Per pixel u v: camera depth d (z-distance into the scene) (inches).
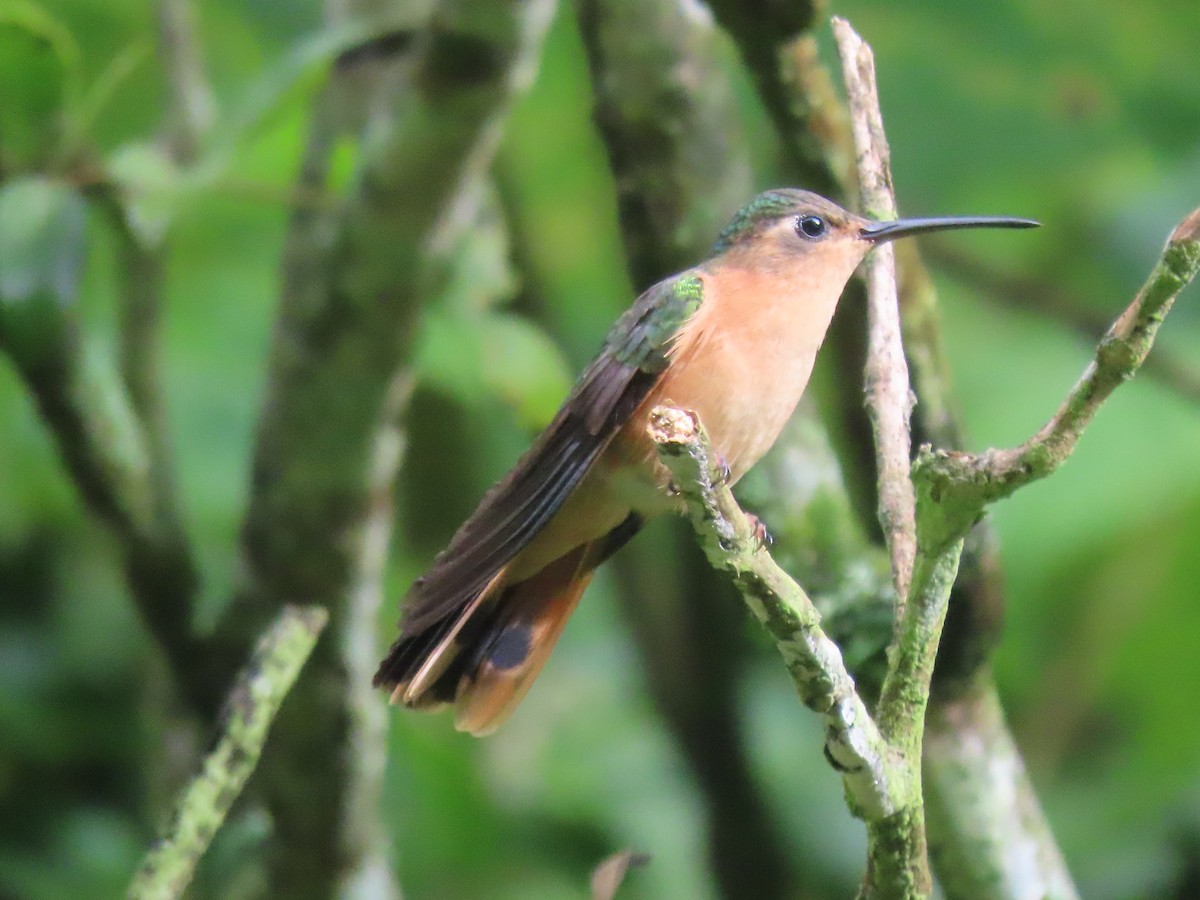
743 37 279.1
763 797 396.8
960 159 431.8
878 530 305.7
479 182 310.7
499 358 343.3
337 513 315.6
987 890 262.5
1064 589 427.2
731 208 303.7
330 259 310.2
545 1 293.9
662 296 277.0
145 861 199.3
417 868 423.5
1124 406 410.6
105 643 417.1
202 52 446.6
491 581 257.8
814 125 289.6
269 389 319.9
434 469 450.6
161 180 292.2
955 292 455.5
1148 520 415.2
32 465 412.2
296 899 323.3
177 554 314.7
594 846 436.8
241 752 205.5
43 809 397.7
